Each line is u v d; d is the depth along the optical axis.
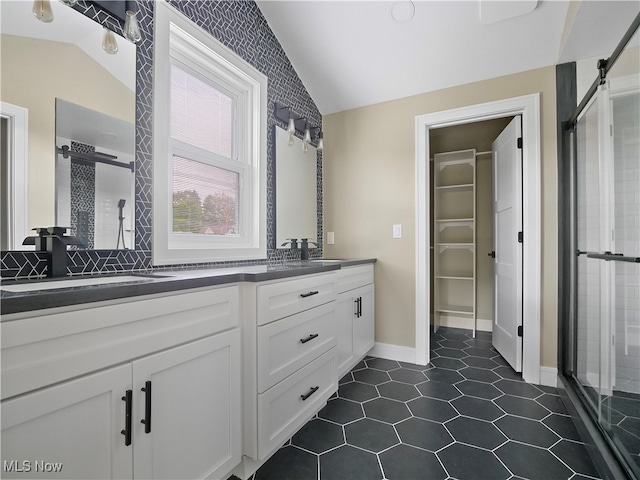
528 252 2.34
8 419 0.69
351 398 2.06
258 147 2.31
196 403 1.15
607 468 1.25
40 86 1.17
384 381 2.33
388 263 2.85
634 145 1.51
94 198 1.33
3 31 1.08
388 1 2.10
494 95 2.46
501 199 2.87
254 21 2.25
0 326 0.68
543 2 1.94
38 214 1.16
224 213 2.12
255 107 2.30
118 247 1.41
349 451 1.52
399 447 1.55
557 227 2.27
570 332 2.18
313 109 3.00
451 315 3.92
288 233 2.62
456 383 2.29
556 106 2.27
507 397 2.07
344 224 3.05
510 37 2.18
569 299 2.20
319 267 1.82
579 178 2.10
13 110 1.10
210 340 1.21
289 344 1.57
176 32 1.73
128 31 1.34
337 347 2.12
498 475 1.36
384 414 1.86
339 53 2.53
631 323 1.49
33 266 1.16
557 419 1.80
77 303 0.81
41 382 0.75
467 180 3.88
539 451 1.51
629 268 1.52
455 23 2.15
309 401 1.73
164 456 1.03
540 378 2.29
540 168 2.31
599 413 1.57
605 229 1.70
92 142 1.32
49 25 1.20
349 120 3.05
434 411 1.89
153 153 1.56
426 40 2.30
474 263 3.62
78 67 1.28
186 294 1.12
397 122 2.83
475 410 1.90
